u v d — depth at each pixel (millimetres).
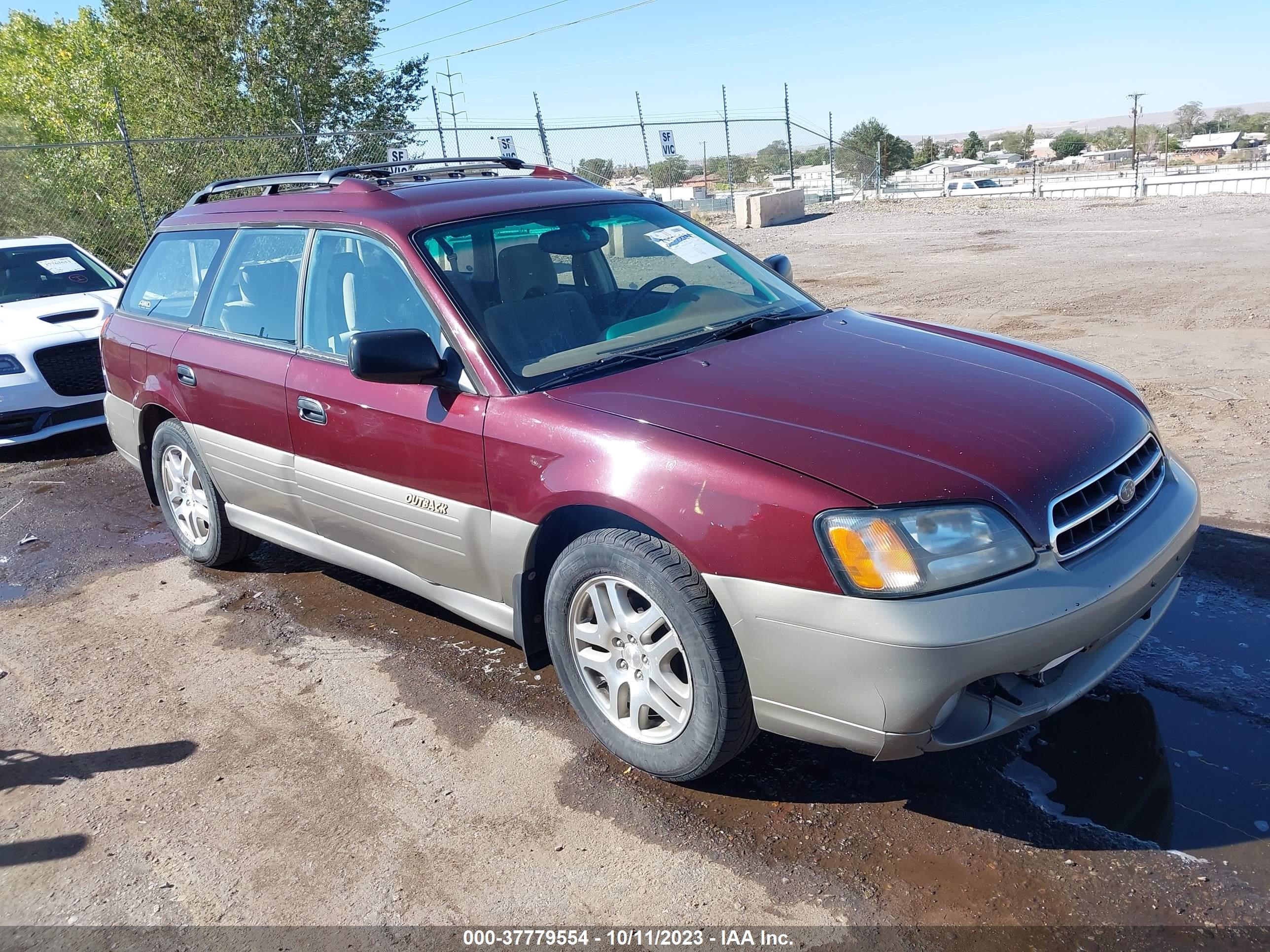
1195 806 2648
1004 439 2623
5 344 7043
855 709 2395
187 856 2799
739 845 2648
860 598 2340
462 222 3566
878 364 3109
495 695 3525
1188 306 9320
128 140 14555
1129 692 3205
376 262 3527
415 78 24172
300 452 3807
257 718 3492
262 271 4086
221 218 4480
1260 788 2699
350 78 23328
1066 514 2529
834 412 2729
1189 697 3150
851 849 2594
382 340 3027
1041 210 20062
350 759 3197
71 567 5113
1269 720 2998
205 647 4078
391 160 18109
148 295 4887
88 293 8336
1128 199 20750
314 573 4770
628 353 3230
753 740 2879
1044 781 2803
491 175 4480
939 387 2914
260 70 22594
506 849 2717
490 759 3137
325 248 3756
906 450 2535
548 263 3578
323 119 22953
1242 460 5148
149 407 4738
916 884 2445
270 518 4266
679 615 2633
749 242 18266
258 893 2631
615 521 2963
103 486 6531
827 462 2494
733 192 22094
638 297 3592
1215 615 3623
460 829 2812
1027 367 3184
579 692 3064
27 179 16969
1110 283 10953
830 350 3238
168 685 3781
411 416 3285
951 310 9953
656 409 2826
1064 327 8781
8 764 3340
